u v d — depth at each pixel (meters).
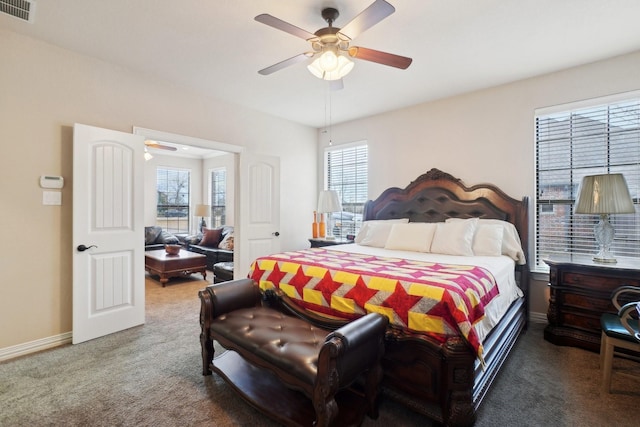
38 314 2.62
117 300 2.96
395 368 1.82
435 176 3.93
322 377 1.43
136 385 2.07
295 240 5.04
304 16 2.28
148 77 3.29
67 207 2.78
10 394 1.96
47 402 1.88
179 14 2.26
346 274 2.12
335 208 4.52
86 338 2.75
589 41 2.59
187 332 2.97
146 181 7.12
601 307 2.55
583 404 1.88
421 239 3.24
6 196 2.48
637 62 2.78
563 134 3.21
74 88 2.81
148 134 3.29
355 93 3.77
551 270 2.78
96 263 2.82
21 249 2.55
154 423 1.71
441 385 1.64
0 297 2.45
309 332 1.88
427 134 4.09
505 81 3.41
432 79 3.35
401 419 1.76
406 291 1.81
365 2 2.12
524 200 3.25
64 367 2.30
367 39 2.56
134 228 3.08
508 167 3.48
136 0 2.10
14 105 2.51
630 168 2.88
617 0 2.07
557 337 2.69
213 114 3.91
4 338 2.46
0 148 2.45
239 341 1.86
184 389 2.03
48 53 2.67
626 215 2.91
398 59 2.17
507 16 2.25
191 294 4.31
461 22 2.32
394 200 4.25
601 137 3.02
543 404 1.88
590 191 2.62
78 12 2.23
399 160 4.36
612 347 1.99
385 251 3.27
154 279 5.24
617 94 2.87
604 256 2.66
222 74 3.28
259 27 2.42
